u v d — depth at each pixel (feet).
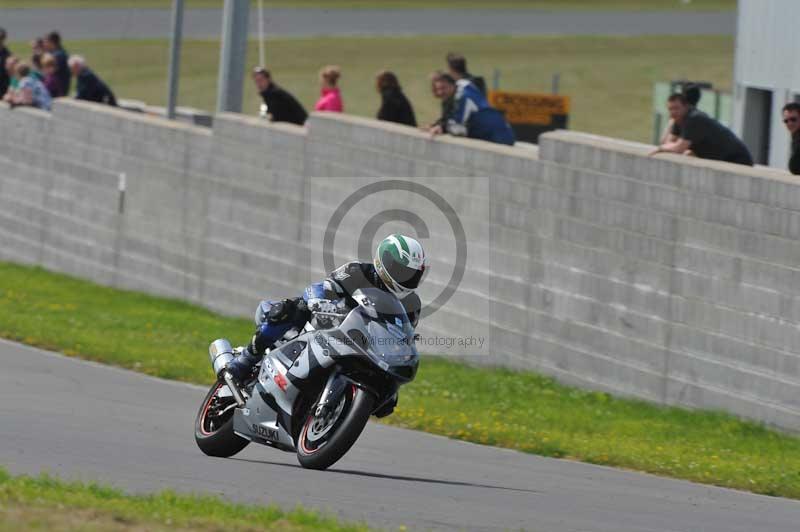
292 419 99.14
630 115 387.34
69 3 539.29
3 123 280.92
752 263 146.10
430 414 141.38
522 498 96.43
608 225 164.66
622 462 121.08
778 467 120.67
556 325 172.35
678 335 155.94
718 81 433.89
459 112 185.78
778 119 205.16
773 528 91.15
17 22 496.23
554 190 171.63
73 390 143.84
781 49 203.62
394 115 200.03
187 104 394.32
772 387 143.95
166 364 166.71
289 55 462.19
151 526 67.26
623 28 543.39
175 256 238.89
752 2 212.43
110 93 267.39
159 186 241.55
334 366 96.17
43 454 96.94
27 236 275.59
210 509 74.33
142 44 472.44
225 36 237.04
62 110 263.90
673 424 147.13
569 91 420.36
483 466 114.62
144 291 246.47
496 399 158.71
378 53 472.03
